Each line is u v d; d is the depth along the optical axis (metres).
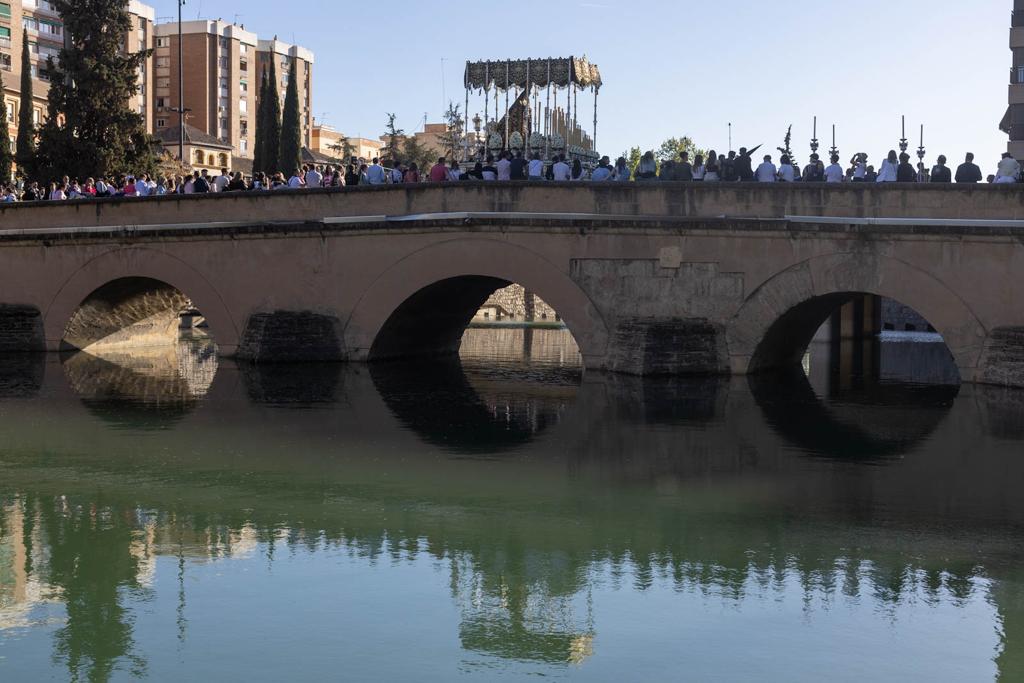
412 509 15.40
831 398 26.06
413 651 10.63
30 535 14.18
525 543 13.80
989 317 26.09
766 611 11.58
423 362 35.94
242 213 34.25
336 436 20.78
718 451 19.27
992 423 21.97
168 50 140.00
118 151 53.81
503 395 26.64
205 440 20.36
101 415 23.30
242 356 33.94
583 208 29.98
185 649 10.69
